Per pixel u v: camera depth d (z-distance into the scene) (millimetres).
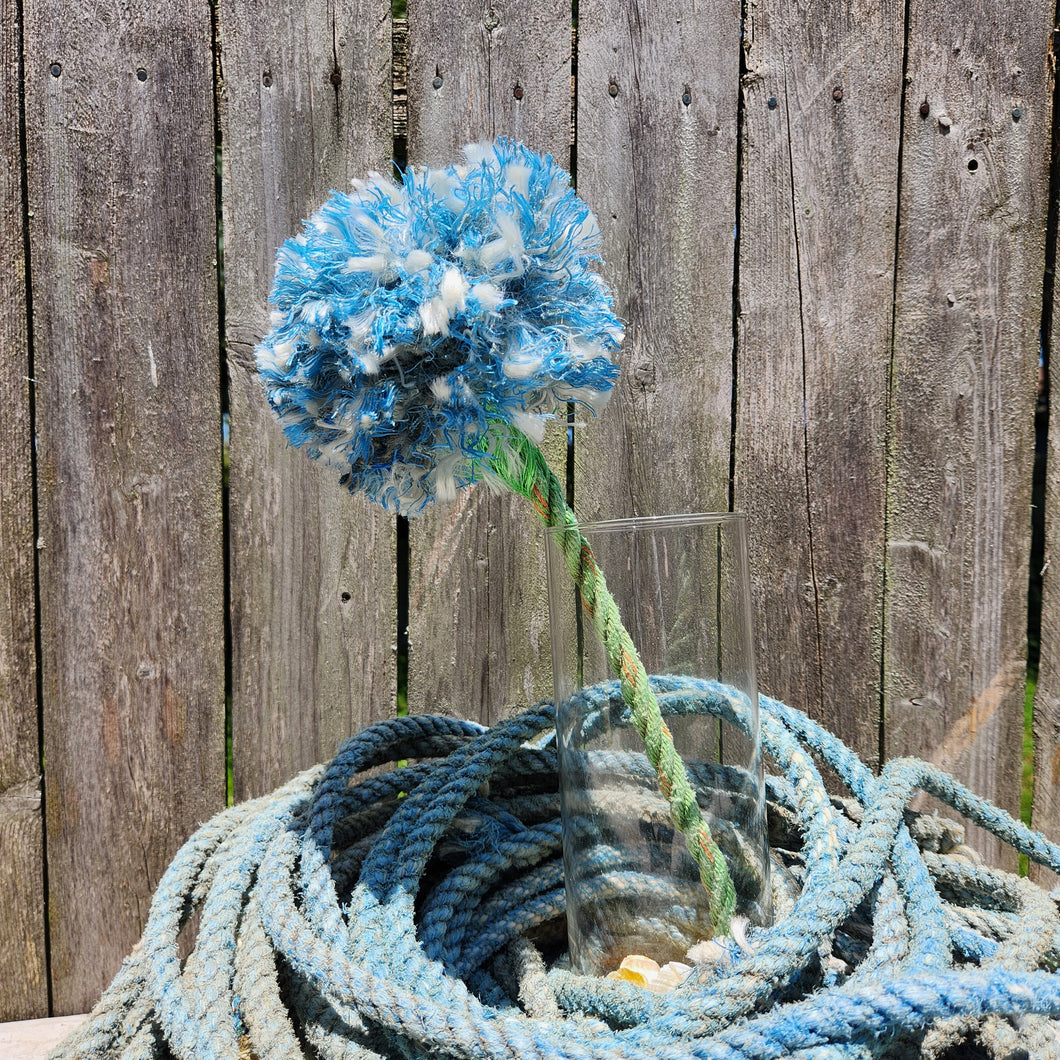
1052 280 991
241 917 741
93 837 956
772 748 787
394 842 747
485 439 667
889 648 1002
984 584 1001
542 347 646
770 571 993
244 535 956
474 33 939
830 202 972
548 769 845
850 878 668
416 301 625
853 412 986
